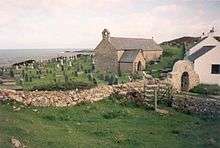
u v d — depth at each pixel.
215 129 28.44
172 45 108.12
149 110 34.31
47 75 59.66
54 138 21.92
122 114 31.56
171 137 25.81
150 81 40.16
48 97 31.58
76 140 22.50
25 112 28.42
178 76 43.09
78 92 33.75
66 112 30.47
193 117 33.28
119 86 37.44
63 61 91.44
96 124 27.95
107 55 78.81
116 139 24.14
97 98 34.81
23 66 82.25
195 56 50.97
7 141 18.84
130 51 77.75
